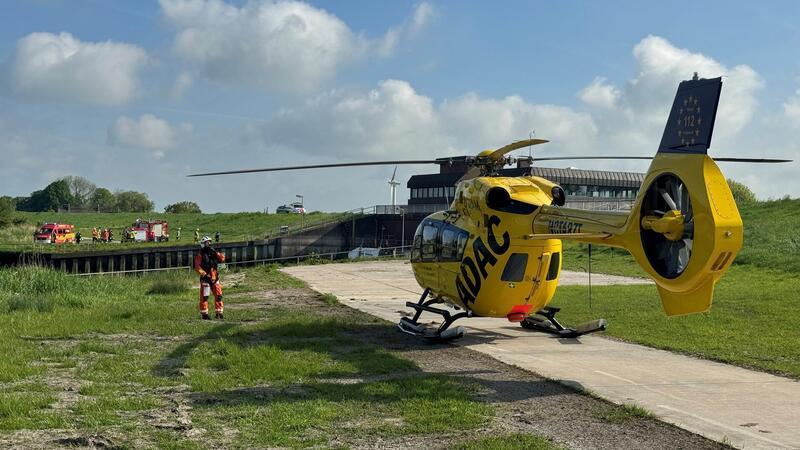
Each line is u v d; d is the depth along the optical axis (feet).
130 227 220.23
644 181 31.99
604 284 89.04
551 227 39.52
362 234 219.41
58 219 315.58
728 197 28.12
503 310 44.37
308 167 48.93
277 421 25.41
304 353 39.91
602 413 27.68
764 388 32.58
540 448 22.70
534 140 42.86
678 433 25.04
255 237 197.88
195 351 39.29
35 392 29.63
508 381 33.71
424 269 50.49
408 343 46.19
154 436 23.50
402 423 25.71
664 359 40.19
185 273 122.11
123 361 36.81
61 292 74.02
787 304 60.29
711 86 28.63
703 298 29.01
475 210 44.73
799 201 135.74
